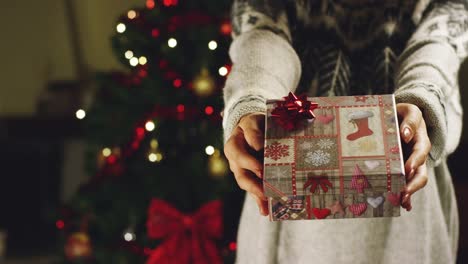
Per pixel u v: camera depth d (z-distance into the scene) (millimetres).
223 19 3672
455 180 4551
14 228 6730
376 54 1331
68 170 6672
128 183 3707
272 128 1065
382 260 1292
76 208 3838
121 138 3777
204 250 3480
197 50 3598
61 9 6309
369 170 999
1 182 6898
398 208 1012
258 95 1147
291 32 1340
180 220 3496
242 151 1044
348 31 1334
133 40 3666
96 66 6395
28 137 6625
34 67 6523
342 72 1332
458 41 1277
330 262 1295
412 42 1279
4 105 6605
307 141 1044
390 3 1317
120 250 3703
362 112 1077
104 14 6180
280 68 1234
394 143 1031
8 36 6426
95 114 3848
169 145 3654
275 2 1320
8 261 6027
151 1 3826
